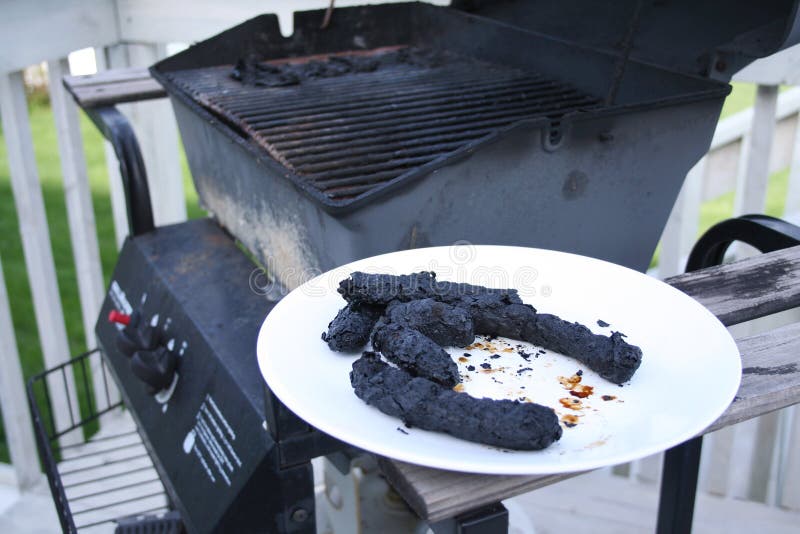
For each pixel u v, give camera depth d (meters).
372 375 0.52
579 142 0.78
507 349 0.59
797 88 1.47
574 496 1.35
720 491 1.34
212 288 0.93
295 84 1.15
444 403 0.48
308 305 0.62
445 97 1.08
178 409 0.82
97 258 1.52
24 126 1.33
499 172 0.75
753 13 0.95
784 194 2.70
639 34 1.06
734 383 0.50
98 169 3.16
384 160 0.85
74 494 1.36
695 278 0.70
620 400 0.52
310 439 0.65
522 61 1.21
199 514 0.72
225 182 1.01
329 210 0.68
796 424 1.24
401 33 1.40
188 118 1.07
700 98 0.82
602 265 0.67
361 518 0.89
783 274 0.70
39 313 1.44
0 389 1.37
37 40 1.32
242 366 0.77
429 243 0.75
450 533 0.50
